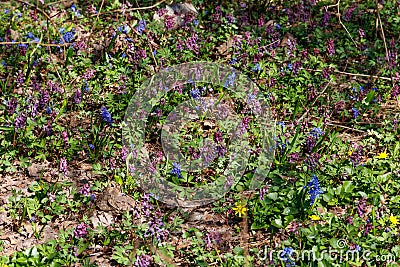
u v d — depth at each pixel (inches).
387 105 98.3
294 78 99.2
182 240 80.0
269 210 81.4
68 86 96.2
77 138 90.4
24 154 88.1
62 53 102.3
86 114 93.0
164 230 78.1
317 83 100.0
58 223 81.0
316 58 102.9
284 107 95.3
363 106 96.9
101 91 96.0
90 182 85.5
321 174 85.8
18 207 81.5
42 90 93.1
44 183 83.4
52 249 77.0
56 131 89.9
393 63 103.9
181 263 78.0
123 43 103.6
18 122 86.7
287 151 87.4
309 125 93.1
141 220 81.0
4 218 81.0
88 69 98.8
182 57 100.0
